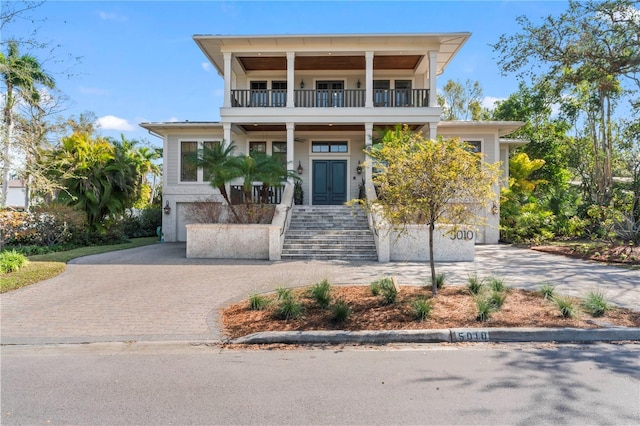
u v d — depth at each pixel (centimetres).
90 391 418
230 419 357
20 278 955
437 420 352
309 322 636
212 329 628
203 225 1396
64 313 711
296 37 1755
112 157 1959
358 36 1747
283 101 1950
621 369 468
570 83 1728
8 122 1341
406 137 1282
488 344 568
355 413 366
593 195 2336
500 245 1811
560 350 538
